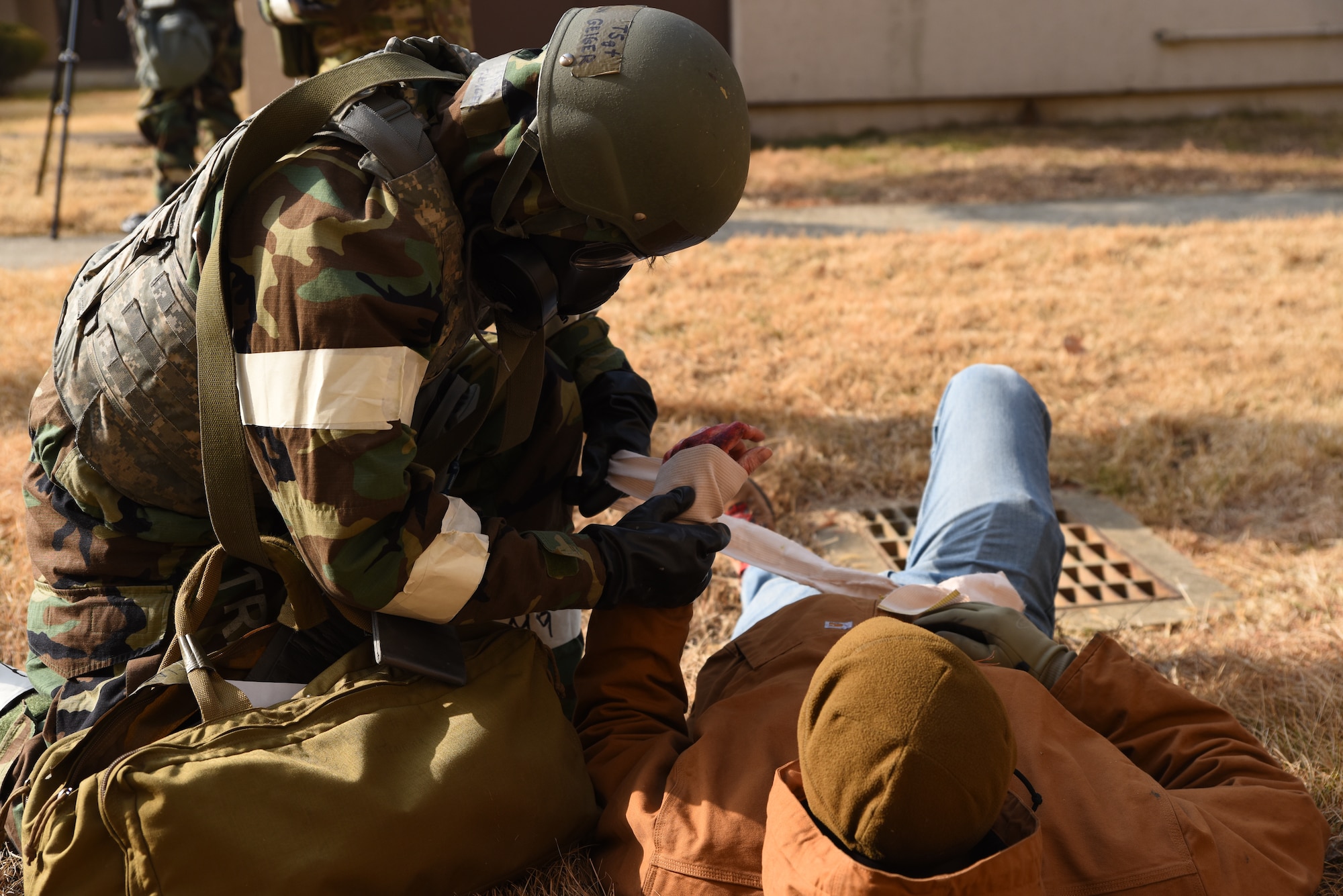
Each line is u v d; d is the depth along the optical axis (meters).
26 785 1.54
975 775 1.06
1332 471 3.32
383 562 1.45
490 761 1.47
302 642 1.62
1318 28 12.36
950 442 2.32
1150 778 1.42
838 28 12.03
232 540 1.49
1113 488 3.38
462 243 1.55
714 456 1.83
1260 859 1.35
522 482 1.97
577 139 1.46
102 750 1.43
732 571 2.83
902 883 1.07
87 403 1.61
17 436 3.44
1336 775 1.91
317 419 1.39
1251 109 12.77
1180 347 4.51
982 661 1.69
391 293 1.42
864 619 1.81
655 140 1.47
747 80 12.07
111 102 15.80
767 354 4.48
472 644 1.65
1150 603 2.72
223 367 1.43
